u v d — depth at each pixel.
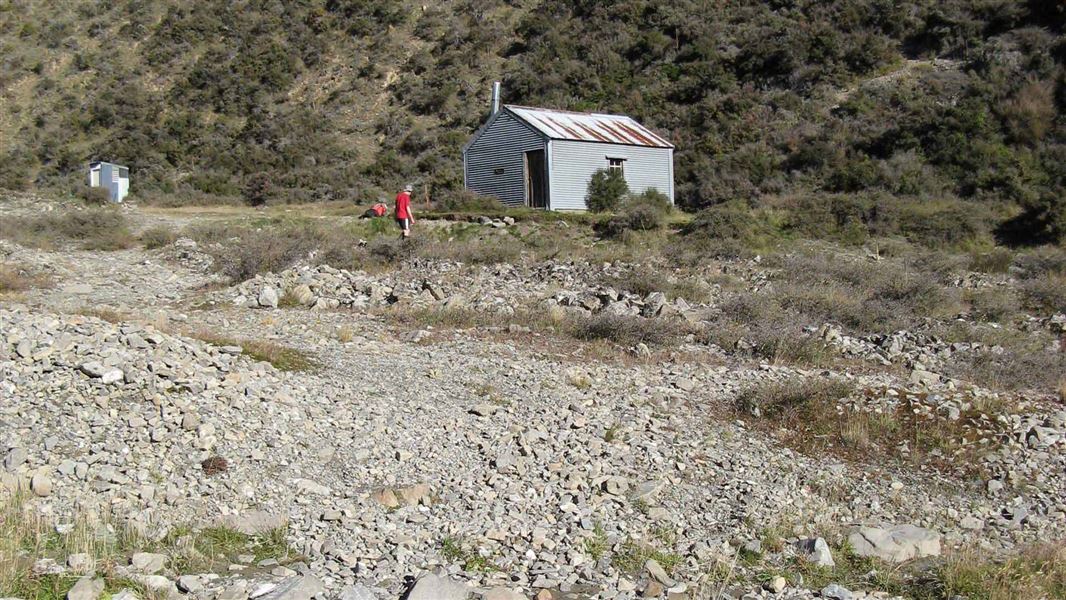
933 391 11.14
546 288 18.69
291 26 71.06
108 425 7.89
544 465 8.50
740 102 46.00
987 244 28.03
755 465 8.96
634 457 8.91
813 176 38.00
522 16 66.94
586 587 6.18
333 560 6.30
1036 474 8.99
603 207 32.53
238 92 62.72
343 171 50.91
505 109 34.00
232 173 52.94
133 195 44.78
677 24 57.34
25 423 7.75
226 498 7.12
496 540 6.89
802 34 50.38
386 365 11.65
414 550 6.61
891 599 6.29
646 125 47.31
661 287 18.75
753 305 16.25
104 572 5.55
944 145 37.44
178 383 8.84
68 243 25.89
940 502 8.44
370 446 8.49
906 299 17.98
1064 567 6.86
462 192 33.44
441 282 18.75
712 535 7.40
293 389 9.64
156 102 63.38
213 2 76.69
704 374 12.12
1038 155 35.91
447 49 64.56
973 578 6.61
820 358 13.23
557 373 11.82
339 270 19.92
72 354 9.09
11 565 5.42
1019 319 16.86
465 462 8.44
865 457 9.34
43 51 72.94
